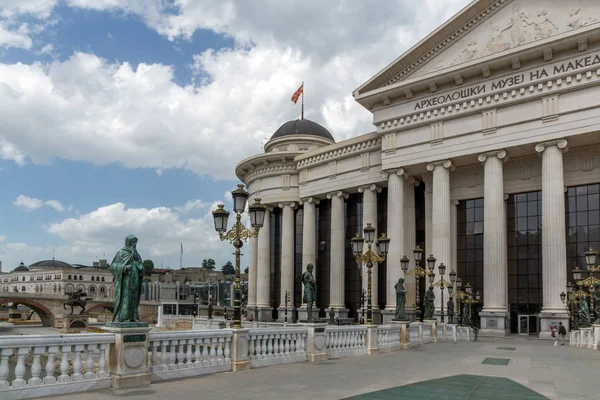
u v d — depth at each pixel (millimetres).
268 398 11508
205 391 12258
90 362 12297
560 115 39219
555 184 38938
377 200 56312
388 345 24422
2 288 185625
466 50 44938
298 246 65625
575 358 21828
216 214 17750
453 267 47125
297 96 79250
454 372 16469
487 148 42656
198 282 140750
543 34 40562
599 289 28203
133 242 13484
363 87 50938
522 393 12555
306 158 62906
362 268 57000
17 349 10961
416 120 47375
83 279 164500
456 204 48562
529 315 43688
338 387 13148
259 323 40656
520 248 45031
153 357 13789
